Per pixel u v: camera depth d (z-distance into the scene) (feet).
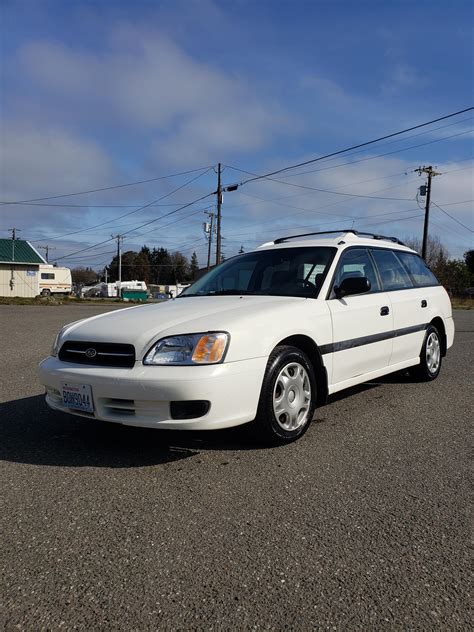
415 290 18.83
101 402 11.14
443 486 9.98
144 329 11.34
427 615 6.20
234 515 8.79
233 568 7.20
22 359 26.00
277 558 7.45
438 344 20.18
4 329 40.98
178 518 8.68
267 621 6.11
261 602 6.46
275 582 6.87
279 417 12.13
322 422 14.39
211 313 12.07
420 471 10.74
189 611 6.30
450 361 25.07
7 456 11.64
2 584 6.87
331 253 15.24
